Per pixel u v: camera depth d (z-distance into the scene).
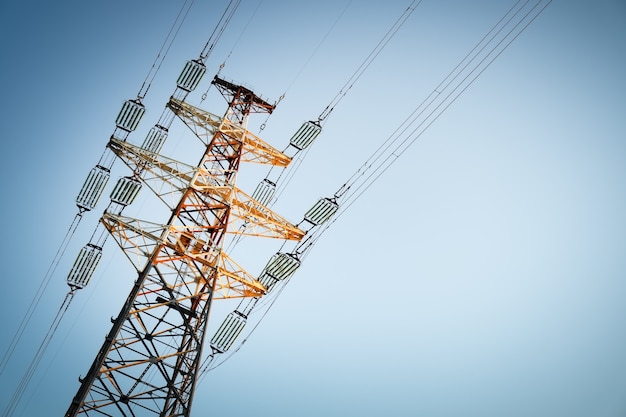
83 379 19.70
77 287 23.53
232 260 24.75
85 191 24.67
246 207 26.69
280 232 27.58
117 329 20.53
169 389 20.94
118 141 25.06
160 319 22.38
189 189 24.81
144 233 22.92
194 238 25.08
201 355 21.20
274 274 27.06
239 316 26.31
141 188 24.67
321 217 28.00
